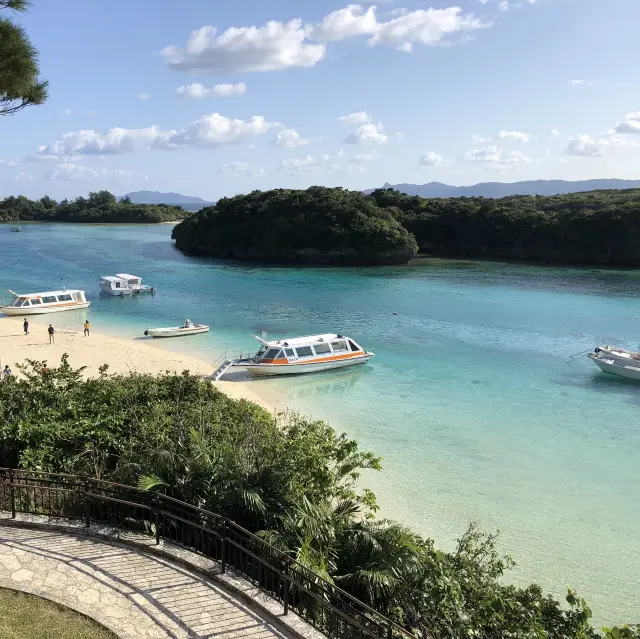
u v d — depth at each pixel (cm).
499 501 2164
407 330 5453
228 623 893
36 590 925
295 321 5856
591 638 1046
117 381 2012
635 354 4119
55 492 1235
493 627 1027
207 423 1650
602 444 2750
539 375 3988
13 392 1731
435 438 2809
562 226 11488
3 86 1141
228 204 12925
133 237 16762
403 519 2008
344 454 1523
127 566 1032
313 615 918
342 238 11125
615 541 1900
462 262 11550
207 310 6431
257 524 1141
